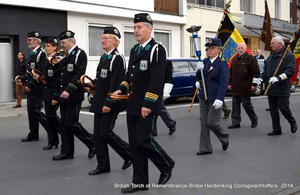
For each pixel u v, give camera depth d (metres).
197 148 5.89
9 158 5.43
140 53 3.73
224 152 5.56
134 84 3.73
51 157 5.45
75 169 4.79
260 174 4.45
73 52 5.04
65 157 5.32
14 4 12.33
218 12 20.55
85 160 5.25
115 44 4.45
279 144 6.05
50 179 4.38
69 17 14.08
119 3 15.55
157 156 3.76
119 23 15.80
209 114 5.27
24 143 6.48
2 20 12.30
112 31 4.40
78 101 5.02
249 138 6.57
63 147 5.30
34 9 13.05
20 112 10.58
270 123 8.16
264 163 4.93
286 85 6.52
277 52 6.54
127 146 4.60
